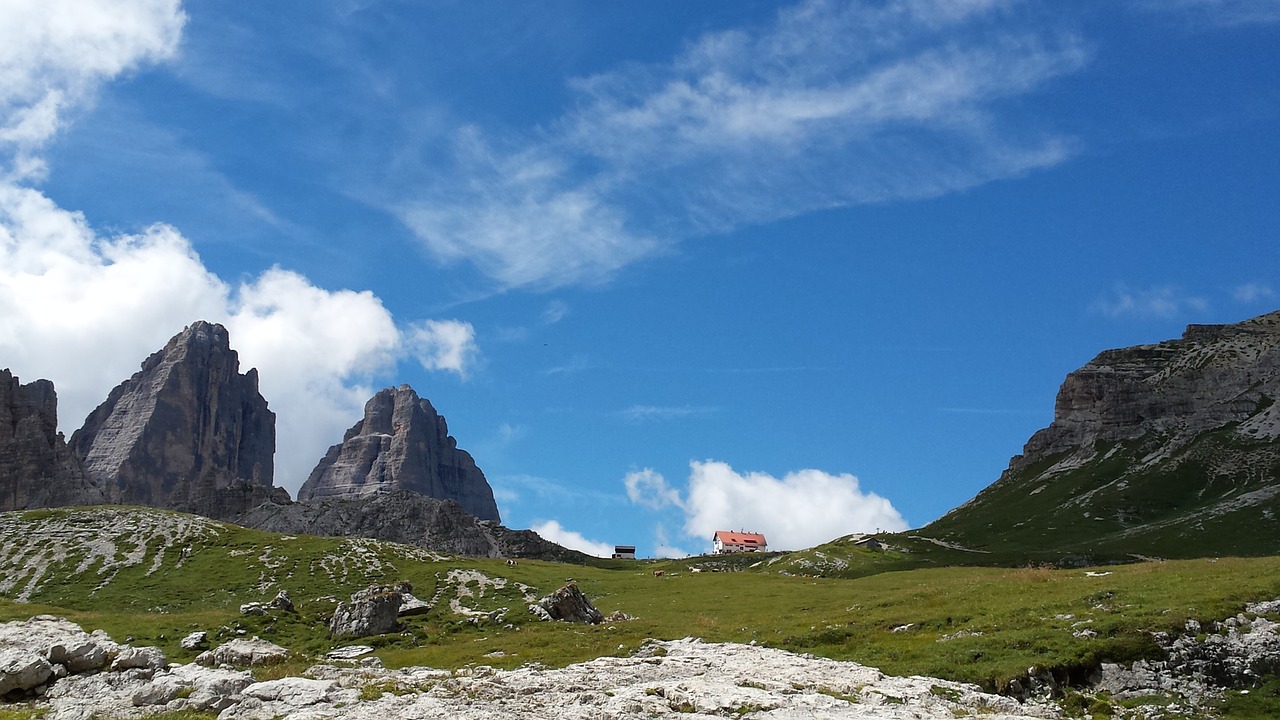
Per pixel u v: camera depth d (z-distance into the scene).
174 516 147.00
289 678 38.09
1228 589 53.59
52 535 133.88
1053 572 77.38
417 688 38.44
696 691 38.81
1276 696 43.38
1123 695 44.88
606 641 63.41
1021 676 45.91
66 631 51.56
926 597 69.38
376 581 113.75
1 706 35.94
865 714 36.19
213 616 77.25
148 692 36.25
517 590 110.12
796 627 64.88
